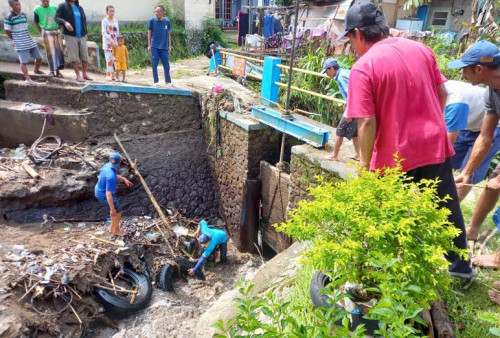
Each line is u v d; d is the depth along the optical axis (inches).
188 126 372.8
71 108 336.5
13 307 203.6
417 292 74.2
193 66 545.6
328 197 87.1
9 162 308.3
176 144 364.8
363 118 91.1
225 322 112.3
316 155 227.3
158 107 353.1
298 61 371.2
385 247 78.8
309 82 327.3
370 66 90.4
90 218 312.2
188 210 364.8
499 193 122.9
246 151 304.8
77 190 298.2
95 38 526.9
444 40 348.5
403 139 93.9
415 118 93.7
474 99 146.0
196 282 287.0
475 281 111.0
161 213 324.2
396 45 94.1
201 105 366.9
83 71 352.2
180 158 365.4
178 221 339.6
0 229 274.2
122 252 271.7
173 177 359.9
